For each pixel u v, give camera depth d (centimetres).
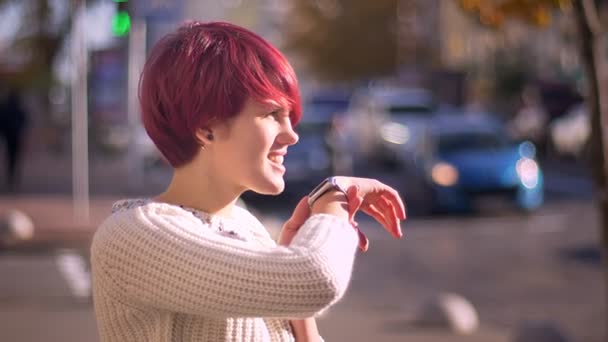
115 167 3638
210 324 258
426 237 2041
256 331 262
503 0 865
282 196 2703
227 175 265
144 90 265
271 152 265
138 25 2306
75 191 2228
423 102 3825
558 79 4788
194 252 249
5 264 1563
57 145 4403
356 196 269
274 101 260
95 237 264
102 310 261
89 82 3509
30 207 2234
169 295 249
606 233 790
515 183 2366
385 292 1422
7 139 2805
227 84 257
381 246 1912
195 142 264
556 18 3058
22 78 3725
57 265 1559
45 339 1038
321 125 2867
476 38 6225
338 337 1080
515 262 1728
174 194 272
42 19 3341
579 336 1161
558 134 3938
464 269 1658
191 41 261
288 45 8806
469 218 2330
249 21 3484
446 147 2442
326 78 8769
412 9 8225
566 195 2841
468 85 5725
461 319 1140
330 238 250
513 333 1026
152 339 257
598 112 784
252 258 246
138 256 253
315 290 244
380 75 8438
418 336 1095
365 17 8462
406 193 2645
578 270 1642
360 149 3947
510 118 4941
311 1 8788
